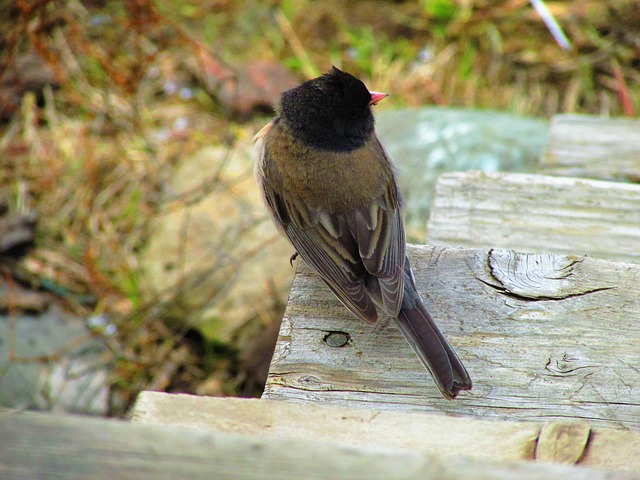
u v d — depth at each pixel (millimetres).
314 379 5246
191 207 11492
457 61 13867
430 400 5113
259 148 7562
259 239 11039
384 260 6082
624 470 4102
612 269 5812
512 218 7285
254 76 13523
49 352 10406
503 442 4363
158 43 14039
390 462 3549
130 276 11172
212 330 10492
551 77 13539
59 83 13383
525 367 5242
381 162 7199
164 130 13086
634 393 5082
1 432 3648
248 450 3576
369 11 14602
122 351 10492
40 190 12359
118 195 12297
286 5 14688
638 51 13484
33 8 12086
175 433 3691
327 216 6836
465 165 11297
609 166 8461
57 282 11320
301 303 5820
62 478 3469
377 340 5484
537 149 11492
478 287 5754
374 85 13625
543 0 14406
